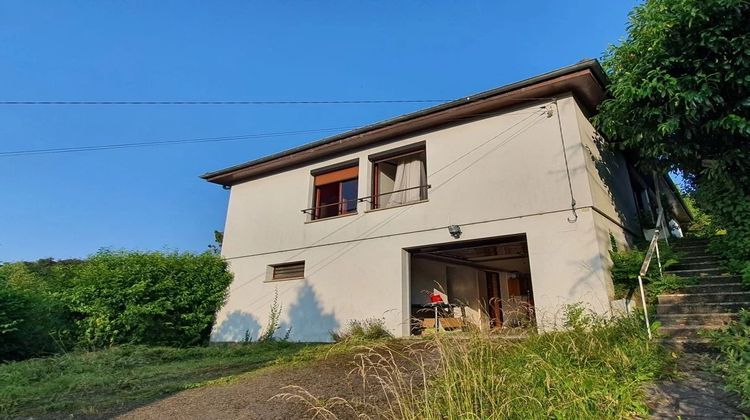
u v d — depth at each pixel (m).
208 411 4.22
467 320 5.43
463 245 9.14
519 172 8.27
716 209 7.14
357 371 5.55
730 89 6.73
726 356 4.05
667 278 6.82
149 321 10.52
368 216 10.08
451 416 2.89
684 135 7.22
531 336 4.86
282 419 3.79
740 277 6.38
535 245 7.68
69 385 5.79
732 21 6.43
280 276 11.62
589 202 7.34
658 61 7.04
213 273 12.16
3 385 5.84
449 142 9.38
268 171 12.74
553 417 2.84
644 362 4.10
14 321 8.61
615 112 7.76
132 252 11.66
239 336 11.48
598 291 6.83
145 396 5.12
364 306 9.47
